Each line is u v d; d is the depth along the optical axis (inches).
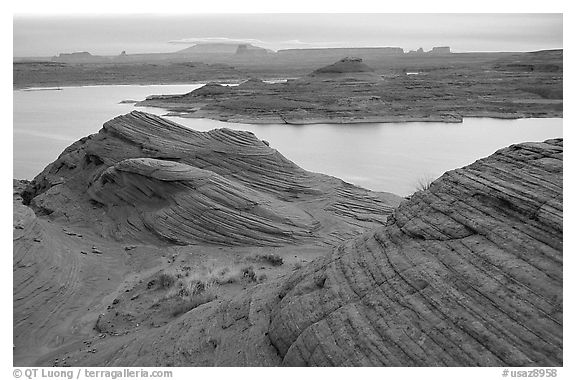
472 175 433.4
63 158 1112.8
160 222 870.4
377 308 388.8
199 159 1002.7
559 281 330.0
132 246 842.2
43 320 598.2
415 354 345.7
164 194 901.8
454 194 429.4
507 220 382.9
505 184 401.4
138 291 677.3
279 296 502.9
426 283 380.2
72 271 706.8
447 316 352.8
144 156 1001.5
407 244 425.1
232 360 450.0
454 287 366.0
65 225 910.4
